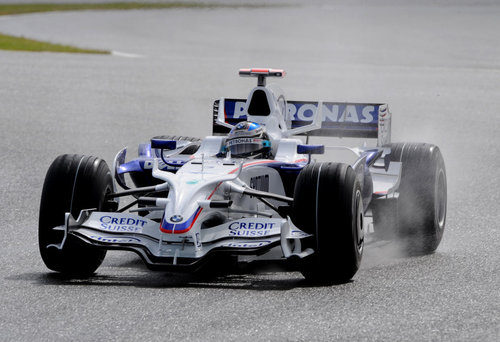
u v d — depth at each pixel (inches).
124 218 967.0
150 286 929.5
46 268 1018.7
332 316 812.0
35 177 1640.0
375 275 989.2
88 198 974.4
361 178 1078.4
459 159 1919.3
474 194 1550.2
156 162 1031.6
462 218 1353.3
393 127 2370.8
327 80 3408.0
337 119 1247.5
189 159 1098.7
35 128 2229.3
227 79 3412.9
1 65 3804.1
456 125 2399.1
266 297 878.4
